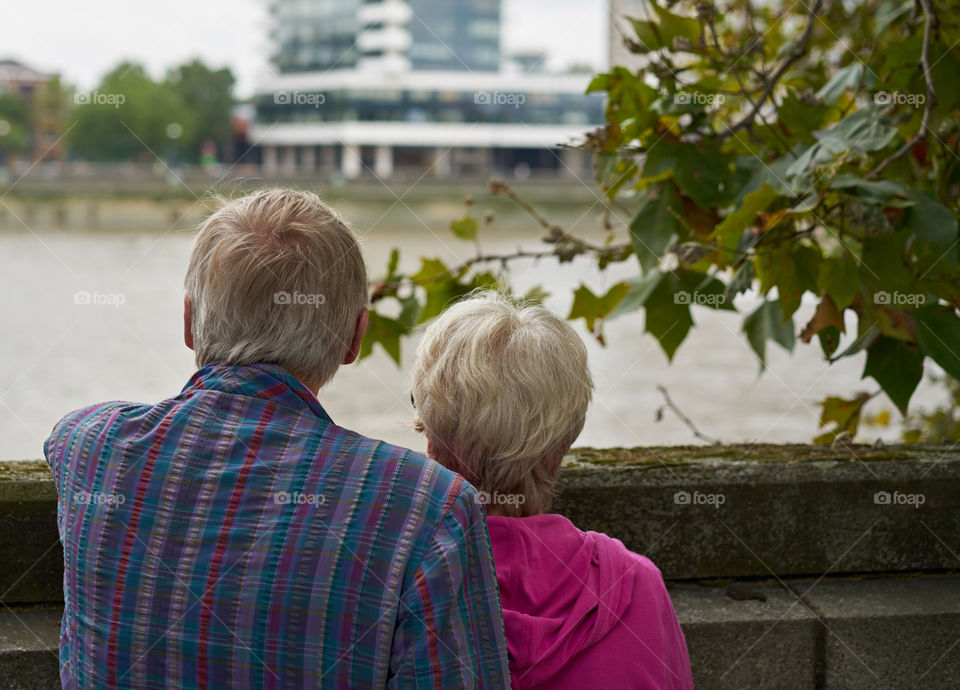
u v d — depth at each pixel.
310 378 1.11
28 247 25.08
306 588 0.98
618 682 1.19
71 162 70.88
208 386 1.07
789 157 2.29
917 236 2.06
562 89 50.38
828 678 1.76
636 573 1.26
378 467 1.02
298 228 1.09
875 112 2.06
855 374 7.32
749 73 2.69
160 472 1.04
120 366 9.78
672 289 2.38
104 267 19.80
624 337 10.69
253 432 1.04
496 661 1.01
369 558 0.98
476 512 1.03
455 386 1.23
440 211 34.81
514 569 1.22
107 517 1.03
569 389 1.24
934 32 2.44
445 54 63.06
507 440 1.21
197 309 1.10
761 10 3.18
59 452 1.09
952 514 1.91
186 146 70.81
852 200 1.99
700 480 1.84
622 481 1.82
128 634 1.01
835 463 1.88
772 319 2.30
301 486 1.02
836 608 1.78
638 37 2.36
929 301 2.10
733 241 2.25
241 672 0.98
